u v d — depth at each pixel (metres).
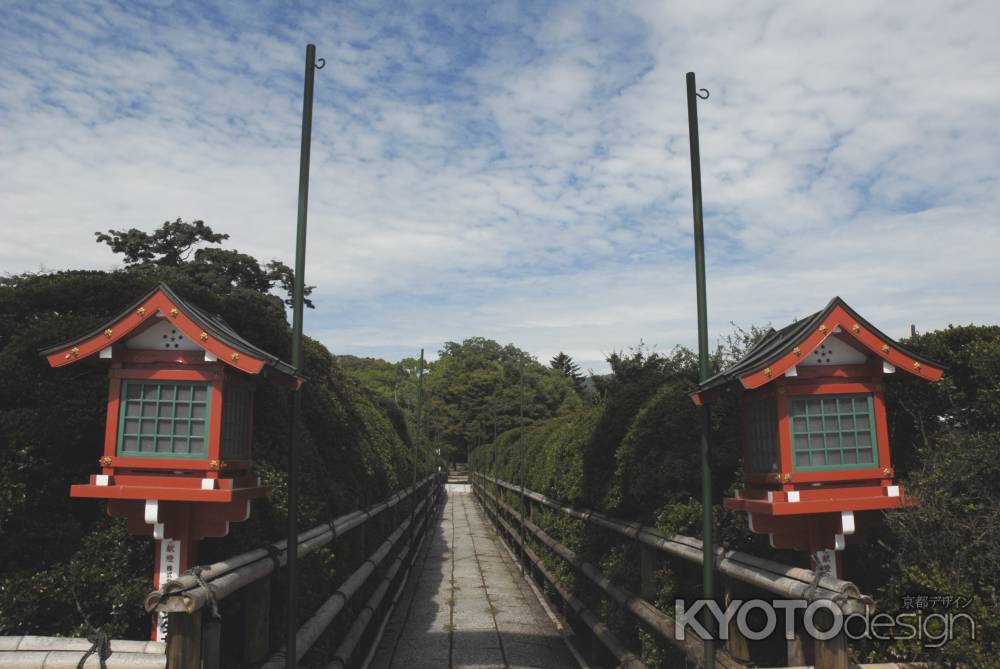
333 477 7.59
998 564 3.42
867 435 3.79
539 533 11.68
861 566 4.36
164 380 3.64
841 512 3.66
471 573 13.95
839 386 3.77
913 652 3.62
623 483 6.61
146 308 3.55
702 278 4.55
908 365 3.72
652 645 5.62
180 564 3.72
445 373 50.88
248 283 17.80
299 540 5.18
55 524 4.44
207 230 17.61
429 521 23.12
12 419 4.45
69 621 4.21
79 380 4.79
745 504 3.93
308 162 4.69
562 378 40.41
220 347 3.55
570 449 9.54
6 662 3.33
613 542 7.41
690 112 4.73
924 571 3.63
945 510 3.59
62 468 4.57
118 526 4.48
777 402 3.75
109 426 3.62
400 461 13.64
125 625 4.12
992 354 4.21
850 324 3.67
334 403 8.15
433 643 8.69
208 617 3.52
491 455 26.48
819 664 3.28
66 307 5.43
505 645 8.61
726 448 5.62
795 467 3.69
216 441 3.60
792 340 3.67
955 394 4.43
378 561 8.45
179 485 3.58
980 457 3.70
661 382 7.11
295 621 4.26
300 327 4.50
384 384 55.25
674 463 5.63
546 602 10.98
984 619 3.33
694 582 5.69
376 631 8.79
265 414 6.10
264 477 5.35
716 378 3.95
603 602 7.26
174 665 3.04
